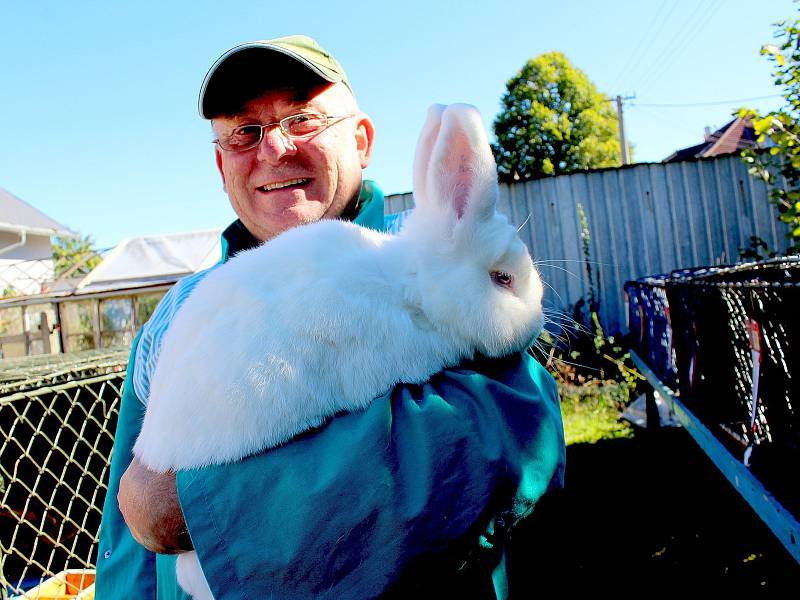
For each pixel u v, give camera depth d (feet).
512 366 4.48
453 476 3.35
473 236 4.46
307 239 4.45
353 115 6.42
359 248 4.59
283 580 3.25
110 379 10.14
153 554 5.21
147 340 5.62
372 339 3.94
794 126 13.50
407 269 4.48
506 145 81.82
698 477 15.14
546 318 6.44
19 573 10.06
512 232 4.69
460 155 4.57
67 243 112.06
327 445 3.54
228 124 6.05
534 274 4.89
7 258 55.42
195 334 4.00
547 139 80.07
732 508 13.25
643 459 16.58
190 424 3.66
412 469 3.37
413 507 3.24
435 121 4.72
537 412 3.83
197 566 3.98
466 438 3.45
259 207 6.15
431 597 3.37
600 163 81.35
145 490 3.76
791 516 6.82
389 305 4.19
